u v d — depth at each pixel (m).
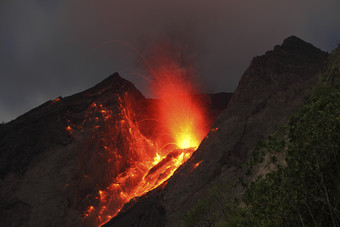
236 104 82.31
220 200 41.50
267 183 15.87
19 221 98.56
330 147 15.18
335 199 14.59
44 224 97.94
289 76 81.06
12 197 103.06
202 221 40.09
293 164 15.45
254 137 72.94
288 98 75.62
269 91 79.75
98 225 99.69
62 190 104.00
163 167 110.31
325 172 15.20
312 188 15.27
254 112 77.06
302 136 15.77
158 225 69.62
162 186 84.81
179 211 69.25
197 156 78.19
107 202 104.94
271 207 15.42
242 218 17.25
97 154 111.38
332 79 37.44
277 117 73.38
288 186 15.39
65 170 107.50
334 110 15.82
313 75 79.38
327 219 15.12
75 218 99.88
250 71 87.00
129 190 109.25
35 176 107.12
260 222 15.81
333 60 40.03
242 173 66.50
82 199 104.38
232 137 75.75
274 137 16.88
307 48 92.69
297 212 15.40
